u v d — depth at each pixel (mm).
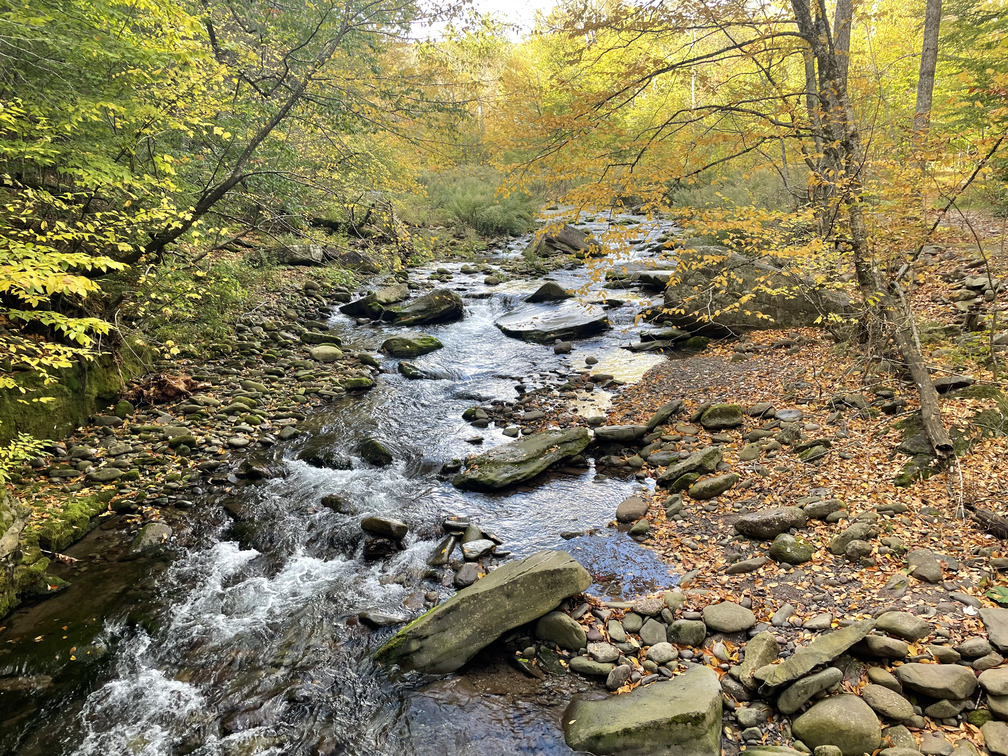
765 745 3520
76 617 5047
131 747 3871
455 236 22219
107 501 6730
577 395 9930
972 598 4129
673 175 7105
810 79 10031
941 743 3264
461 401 10109
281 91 10484
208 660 4629
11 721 4035
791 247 7168
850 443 6562
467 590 4867
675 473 6957
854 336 8781
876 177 7133
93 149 7223
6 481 6559
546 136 7305
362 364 11750
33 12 6391
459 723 3986
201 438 8297
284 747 3865
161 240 9102
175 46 7242
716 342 11539
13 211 7156
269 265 13586
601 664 4312
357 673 4484
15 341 7094
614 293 15086
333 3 9859
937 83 15820
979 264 9938
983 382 6504
